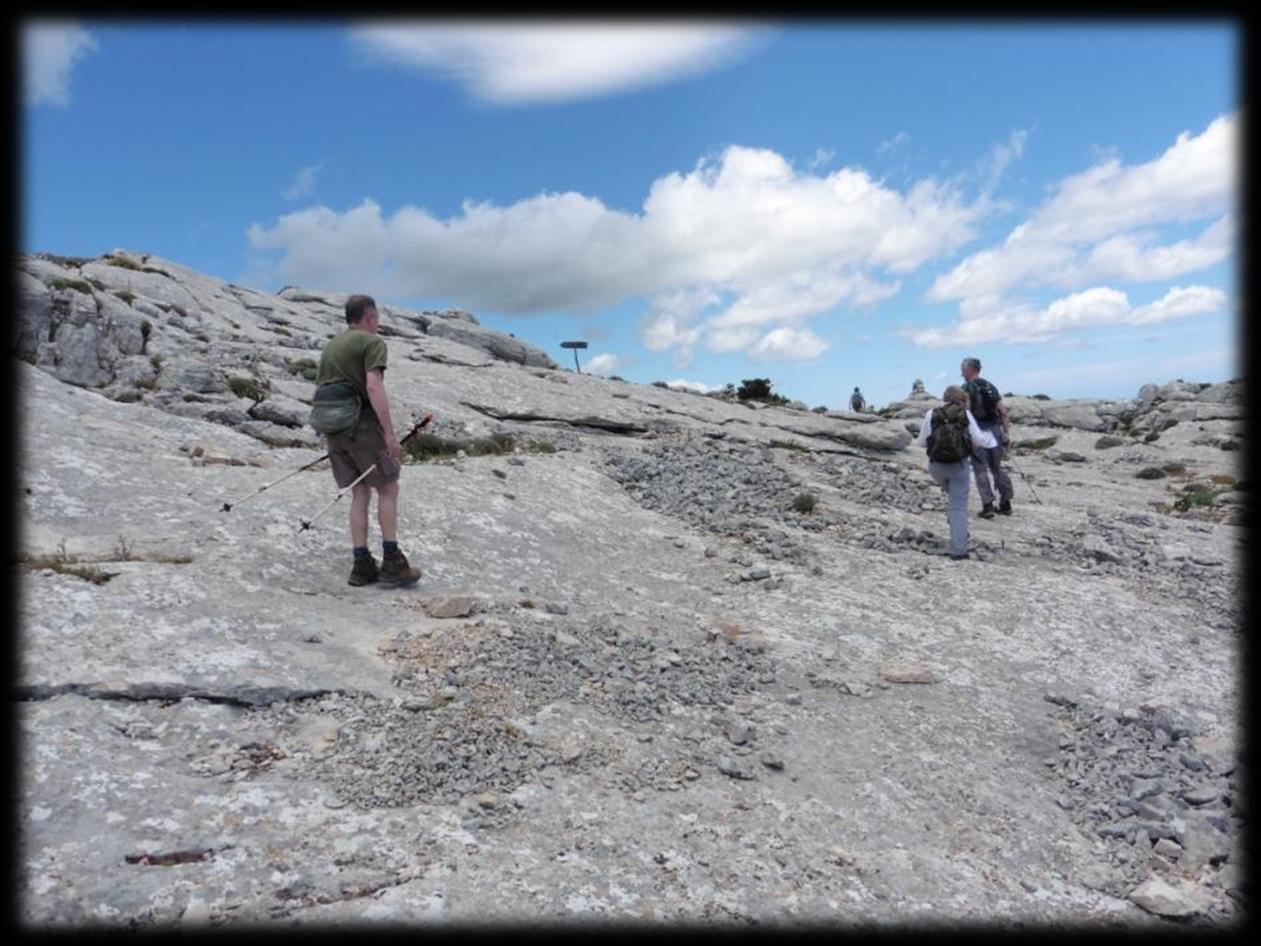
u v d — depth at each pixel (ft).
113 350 46.98
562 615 30.35
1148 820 22.84
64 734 17.65
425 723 21.03
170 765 17.88
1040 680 30.55
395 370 65.77
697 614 33.40
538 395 68.74
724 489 52.60
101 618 22.07
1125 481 79.56
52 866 14.58
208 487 33.32
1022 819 22.29
